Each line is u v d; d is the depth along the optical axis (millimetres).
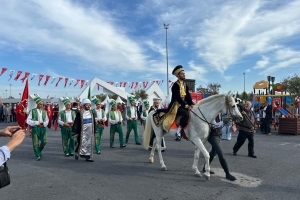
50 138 12180
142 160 7344
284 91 22516
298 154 8016
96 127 8148
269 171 6023
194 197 4402
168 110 6195
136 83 21484
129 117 10273
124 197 4414
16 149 9266
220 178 5488
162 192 4645
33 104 7621
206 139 5656
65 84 17375
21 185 5082
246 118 7562
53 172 6059
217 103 5461
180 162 7039
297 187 4891
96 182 5262
